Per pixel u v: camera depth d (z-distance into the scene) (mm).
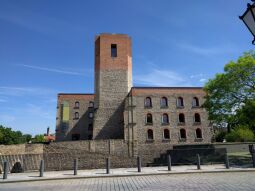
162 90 48000
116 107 50562
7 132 76938
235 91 26672
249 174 15594
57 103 66688
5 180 16141
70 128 65312
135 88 47406
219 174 16375
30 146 36531
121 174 17359
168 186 11875
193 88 48750
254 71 25797
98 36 54562
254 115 24109
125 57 53062
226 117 27594
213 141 46062
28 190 12430
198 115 47625
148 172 17953
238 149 36219
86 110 66750
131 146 44219
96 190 11656
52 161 31109
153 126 45875
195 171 17438
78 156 31781
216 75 28828
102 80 51531
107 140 43844
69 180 16219
